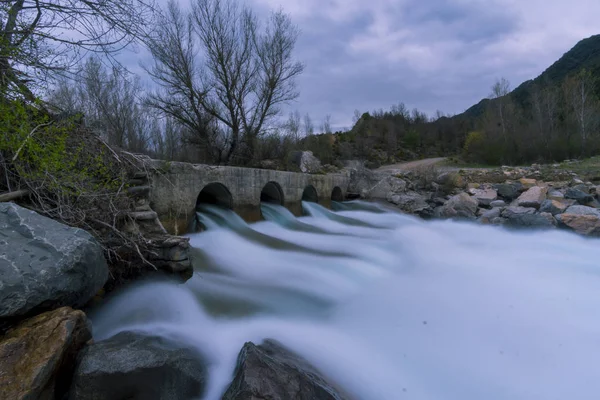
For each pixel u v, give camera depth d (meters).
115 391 2.98
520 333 4.99
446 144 59.66
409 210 17.12
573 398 3.78
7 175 4.64
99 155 5.96
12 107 4.37
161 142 23.83
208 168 9.14
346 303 5.88
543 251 9.95
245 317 4.98
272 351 3.92
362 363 4.13
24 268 3.14
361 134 55.62
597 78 43.91
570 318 5.44
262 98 18.98
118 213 5.23
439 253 9.71
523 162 31.55
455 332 4.98
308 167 19.47
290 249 8.77
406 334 4.89
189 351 3.64
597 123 32.62
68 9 4.82
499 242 11.23
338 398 3.26
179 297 5.12
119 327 4.24
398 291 6.48
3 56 4.28
